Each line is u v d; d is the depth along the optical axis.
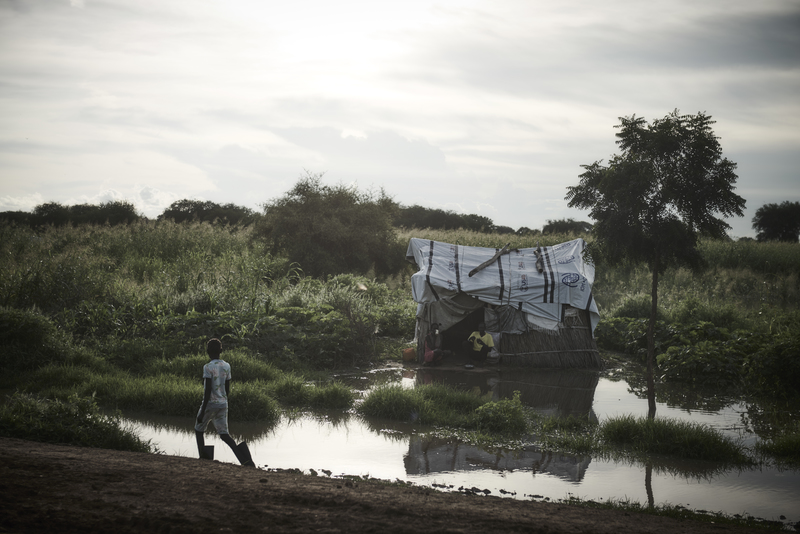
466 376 14.14
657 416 10.73
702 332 16.30
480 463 7.96
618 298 26.09
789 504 6.75
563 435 9.27
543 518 5.25
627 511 6.05
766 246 35.06
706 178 10.05
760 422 10.50
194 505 4.88
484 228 64.19
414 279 15.91
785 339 13.52
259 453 8.15
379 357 15.81
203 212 52.94
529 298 15.66
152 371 11.98
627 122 10.52
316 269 25.98
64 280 16.28
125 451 7.04
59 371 11.24
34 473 5.34
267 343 14.33
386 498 5.52
